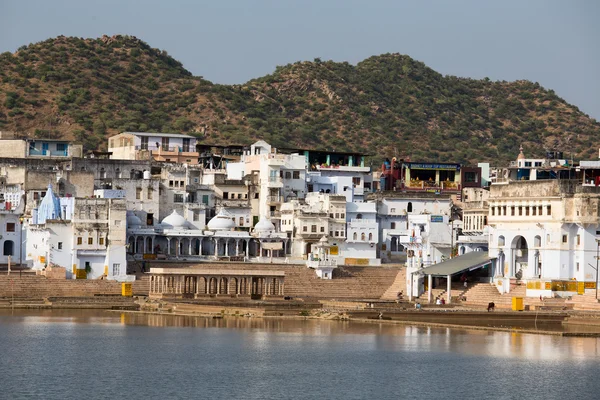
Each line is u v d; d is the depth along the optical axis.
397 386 127.94
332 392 124.38
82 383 125.75
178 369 135.00
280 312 189.00
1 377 128.00
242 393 122.69
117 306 193.50
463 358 145.38
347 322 182.50
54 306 191.25
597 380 132.25
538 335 168.62
